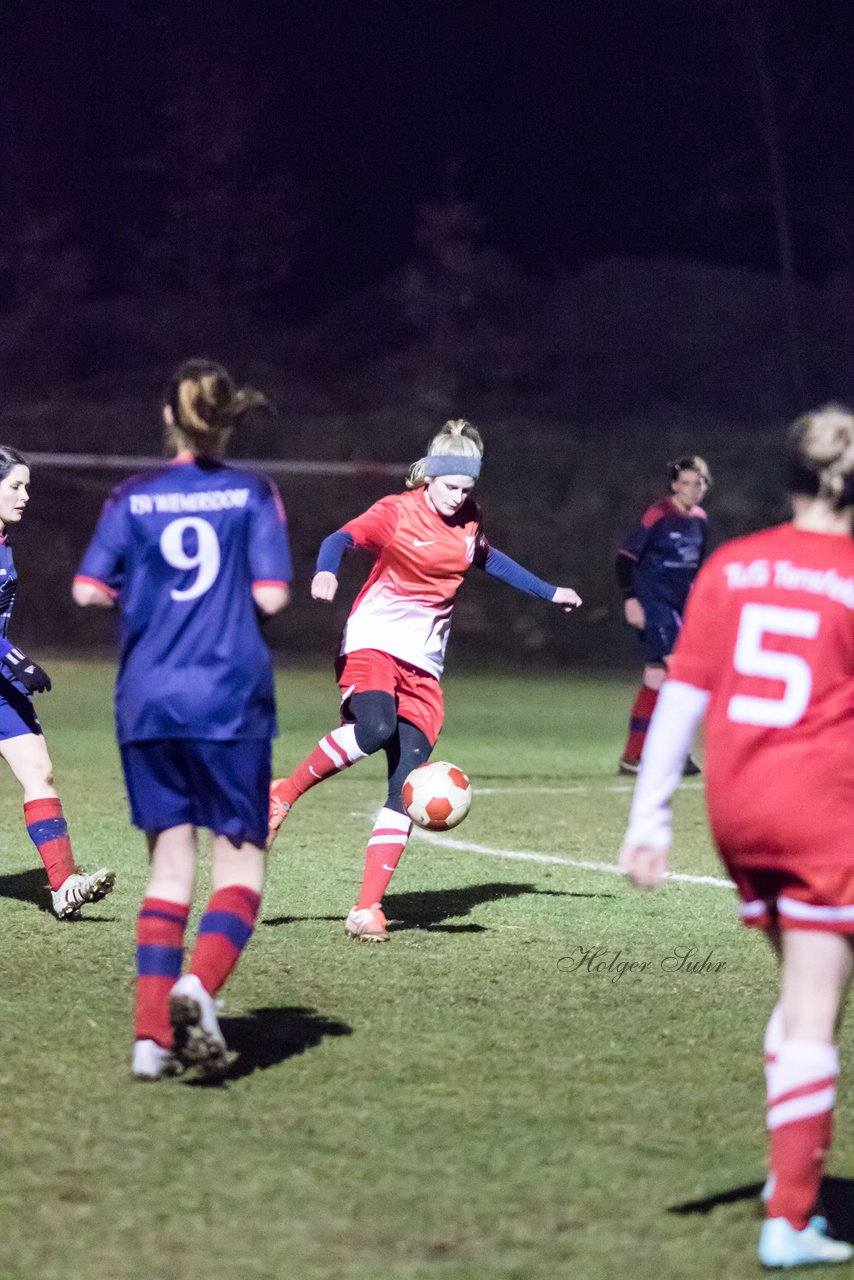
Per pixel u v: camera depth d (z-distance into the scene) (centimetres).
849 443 760
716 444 6662
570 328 7631
